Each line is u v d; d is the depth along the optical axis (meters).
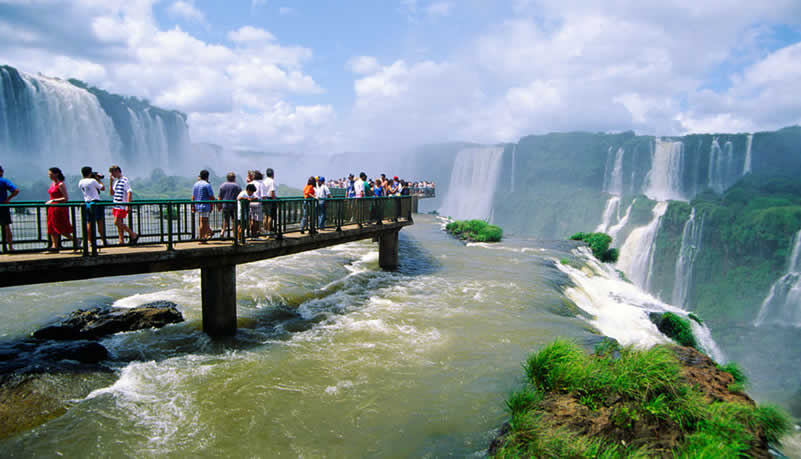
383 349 9.45
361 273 16.83
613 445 5.16
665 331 15.75
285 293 13.17
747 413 5.76
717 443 4.92
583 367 6.76
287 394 7.33
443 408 7.07
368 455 5.83
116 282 13.59
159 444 5.84
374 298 13.56
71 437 5.87
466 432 6.40
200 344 9.20
